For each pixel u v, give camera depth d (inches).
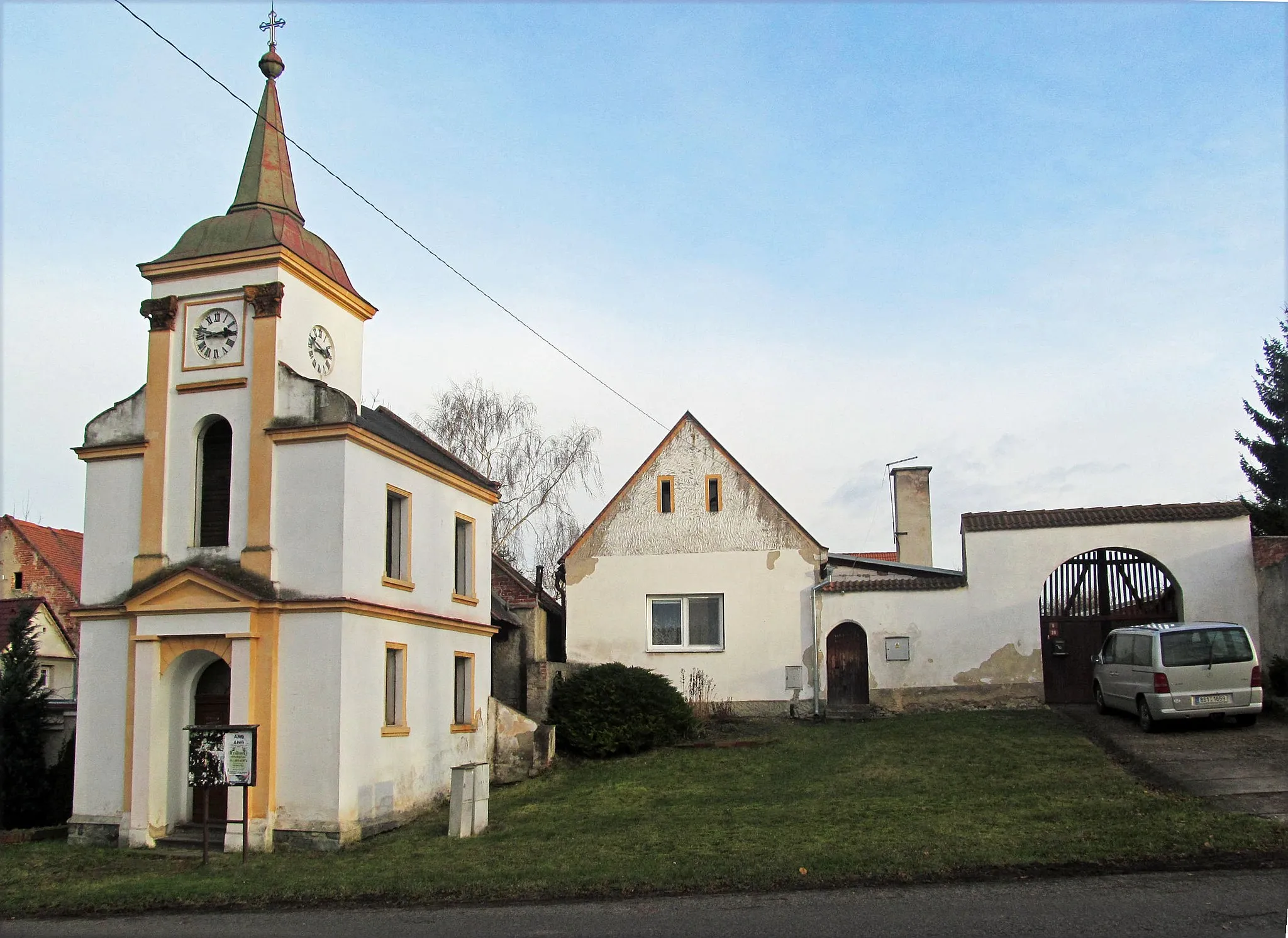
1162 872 443.5
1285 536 1050.7
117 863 619.8
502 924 416.8
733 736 977.5
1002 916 387.5
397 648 733.3
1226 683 786.8
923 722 943.7
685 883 460.1
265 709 655.8
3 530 1332.4
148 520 711.7
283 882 515.2
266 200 784.9
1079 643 1006.4
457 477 836.0
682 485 1135.6
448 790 794.2
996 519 1043.3
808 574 1093.1
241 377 710.5
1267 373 1534.2
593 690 943.0
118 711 700.0
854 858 479.2
